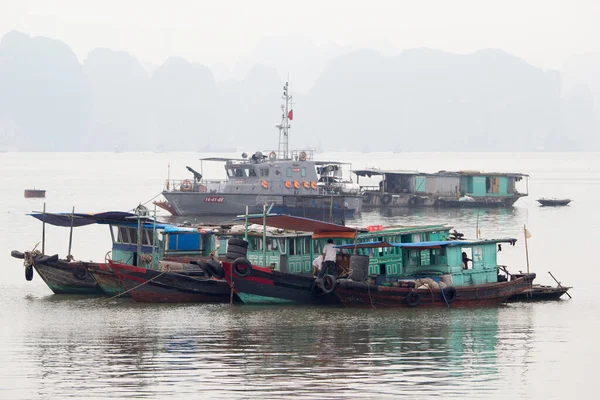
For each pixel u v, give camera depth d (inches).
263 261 6850.4
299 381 4512.8
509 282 6781.5
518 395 4338.1
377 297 6387.8
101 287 7027.6
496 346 5329.7
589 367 4849.9
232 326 5821.9
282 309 6412.4
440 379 4579.2
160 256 7214.6
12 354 5098.4
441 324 5964.6
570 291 7436.0
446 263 6584.6
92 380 4542.3
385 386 4436.5
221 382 4495.6
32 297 7042.3
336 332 5654.5
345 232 6732.3
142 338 5487.2
